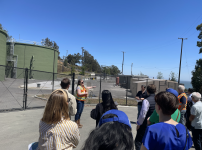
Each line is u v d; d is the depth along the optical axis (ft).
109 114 4.60
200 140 10.66
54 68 139.33
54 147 5.35
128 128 3.96
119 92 64.54
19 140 12.89
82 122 18.92
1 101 30.30
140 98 18.16
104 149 3.28
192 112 10.80
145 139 4.80
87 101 34.40
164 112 5.46
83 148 3.53
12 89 50.78
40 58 126.00
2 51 86.58
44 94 41.47
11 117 19.20
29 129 15.47
